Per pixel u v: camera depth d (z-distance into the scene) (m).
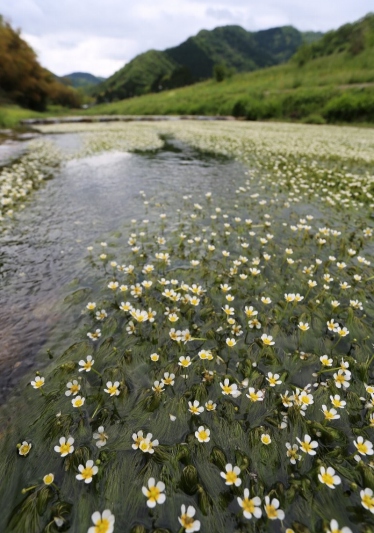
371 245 5.00
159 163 11.59
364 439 2.06
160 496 1.61
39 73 53.06
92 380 2.51
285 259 4.48
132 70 129.75
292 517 1.66
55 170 10.04
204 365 2.65
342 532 1.48
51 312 3.39
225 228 5.62
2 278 4.10
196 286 3.76
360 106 25.16
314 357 2.71
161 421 2.17
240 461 1.91
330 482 1.70
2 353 2.80
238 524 1.63
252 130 21.67
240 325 3.15
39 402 2.33
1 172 9.30
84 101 105.44
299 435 2.08
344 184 8.42
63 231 5.62
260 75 54.38
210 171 10.33
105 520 1.49
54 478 1.83
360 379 2.50
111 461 1.91
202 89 56.97
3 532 1.62
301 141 15.72
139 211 6.61
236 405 2.30
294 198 7.22
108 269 4.29
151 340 2.92
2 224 5.84
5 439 2.07
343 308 3.37
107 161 11.69
